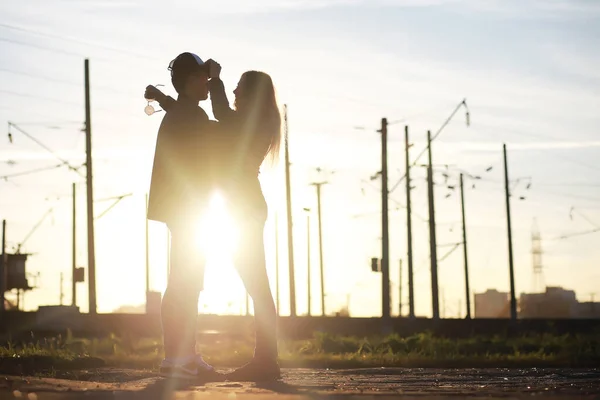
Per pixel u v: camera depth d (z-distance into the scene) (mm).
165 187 7656
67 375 8445
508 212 60625
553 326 48906
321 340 30625
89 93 41469
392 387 6547
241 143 7832
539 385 6840
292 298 50500
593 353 26938
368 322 48438
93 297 40750
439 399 4922
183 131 7664
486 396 5148
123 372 9102
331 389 6180
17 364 11773
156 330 42188
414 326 50281
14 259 70562
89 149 41438
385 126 47781
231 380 7680
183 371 7574
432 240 55219
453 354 27578
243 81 8047
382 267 47500
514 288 59812
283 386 6566
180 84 7793
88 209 41250
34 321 42250
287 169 51000
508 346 30938
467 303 70062
